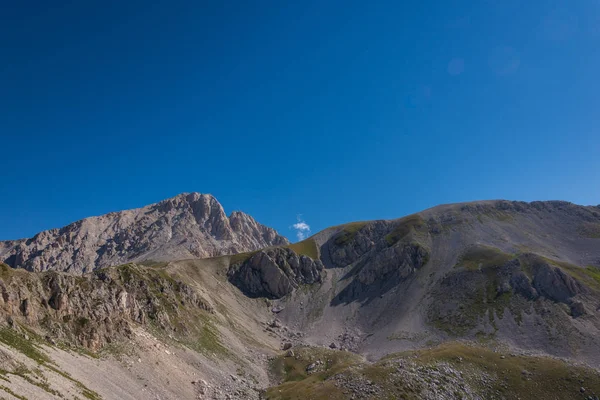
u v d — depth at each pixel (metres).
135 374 99.00
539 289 171.12
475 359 124.38
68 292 109.44
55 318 98.69
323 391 109.00
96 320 108.62
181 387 106.62
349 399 102.56
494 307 171.38
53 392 65.75
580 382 109.62
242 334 177.62
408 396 102.38
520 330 153.50
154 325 134.62
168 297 160.38
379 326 194.25
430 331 171.25
